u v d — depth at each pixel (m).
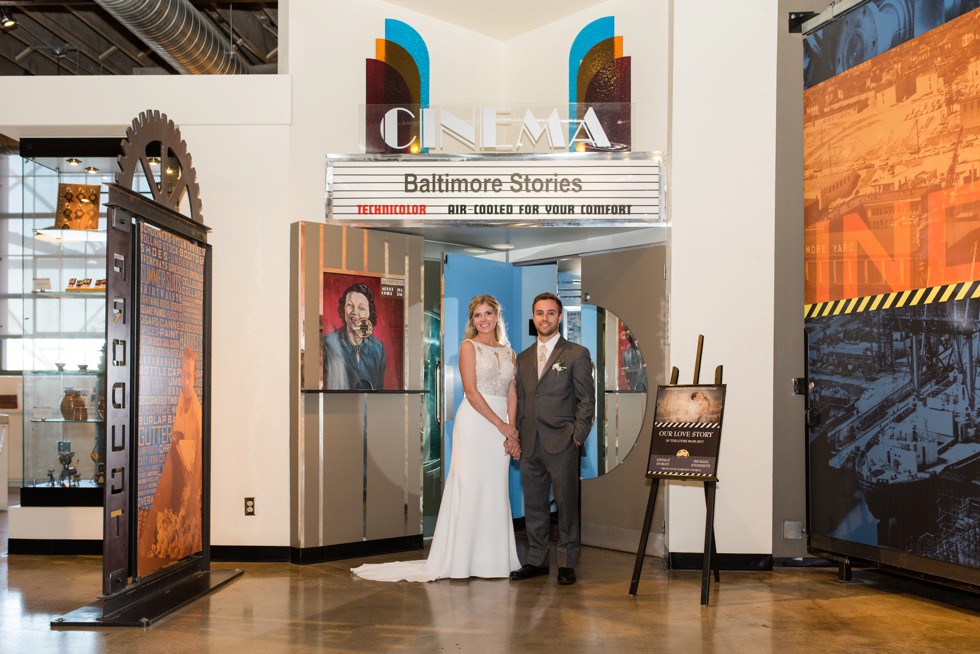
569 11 6.39
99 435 5.96
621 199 5.54
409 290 6.10
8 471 8.76
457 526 5.05
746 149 5.41
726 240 5.39
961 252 4.29
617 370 6.11
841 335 5.01
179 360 4.75
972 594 4.71
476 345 5.12
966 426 4.25
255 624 4.08
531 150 5.93
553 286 6.75
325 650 3.67
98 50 8.52
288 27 5.85
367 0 6.15
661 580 5.04
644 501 5.82
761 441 5.32
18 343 10.89
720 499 5.31
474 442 5.09
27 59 8.80
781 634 3.92
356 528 5.77
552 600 4.54
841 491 4.99
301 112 5.82
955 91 4.33
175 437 4.70
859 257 4.90
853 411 4.92
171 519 4.66
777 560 5.33
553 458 5.00
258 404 5.71
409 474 6.08
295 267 5.65
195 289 5.00
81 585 4.99
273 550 5.64
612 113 5.65
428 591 4.75
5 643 3.80
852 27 4.97
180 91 5.79
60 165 6.17
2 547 6.19
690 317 5.38
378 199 5.63
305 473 5.54
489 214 5.61
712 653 3.63
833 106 5.09
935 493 4.40
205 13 7.99
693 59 5.44
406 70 6.21
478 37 6.80
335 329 5.70
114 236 4.07
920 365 4.52
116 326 4.12
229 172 5.80
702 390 4.71
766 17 5.42
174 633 3.94
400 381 6.01
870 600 4.57
